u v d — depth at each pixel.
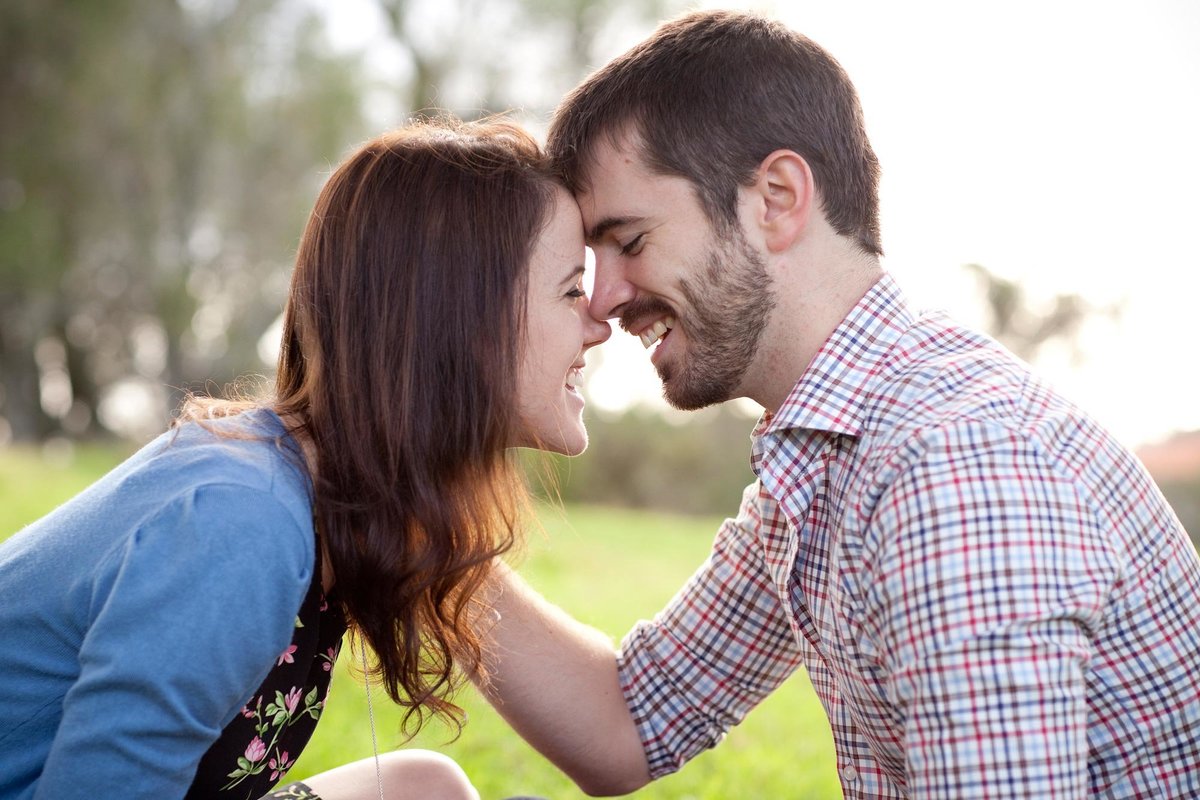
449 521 1.72
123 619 1.44
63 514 1.62
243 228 19.95
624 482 16.61
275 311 20.42
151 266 19.45
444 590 1.79
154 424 21.52
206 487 1.50
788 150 1.84
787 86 1.87
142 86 18.58
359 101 19.83
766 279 1.86
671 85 1.88
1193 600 1.64
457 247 1.71
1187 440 11.41
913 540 1.52
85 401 21.92
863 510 1.64
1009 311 16.91
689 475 16.53
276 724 1.68
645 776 2.18
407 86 19.94
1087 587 1.49
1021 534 1.48
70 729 1.44
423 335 1.70
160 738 1.45
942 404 1.63
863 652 1.67
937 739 1.47
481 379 1.72
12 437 20.98
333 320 1.71
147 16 18.78
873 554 1.60
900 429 1.63
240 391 1.95
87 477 10.45
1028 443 1.52
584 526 11.90
